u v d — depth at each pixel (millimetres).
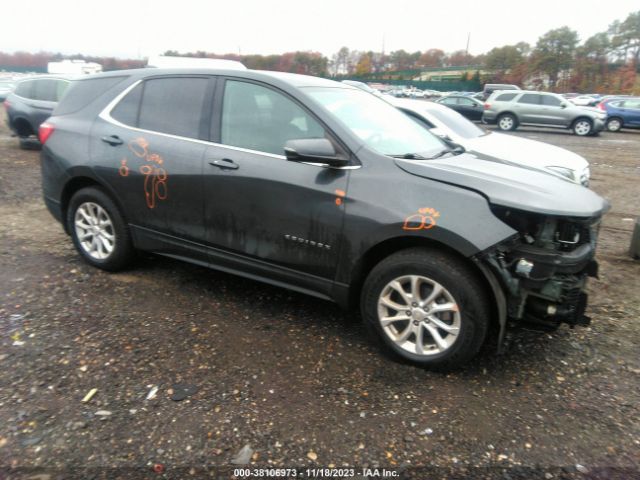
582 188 3434
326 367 3166
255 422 2639
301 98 3504
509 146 7207
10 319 3594
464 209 2926
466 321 2947
